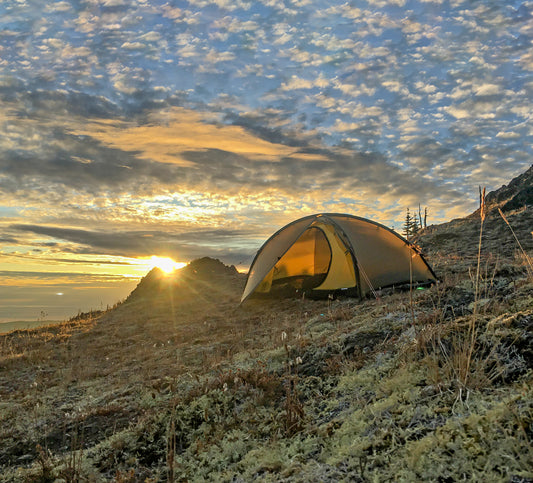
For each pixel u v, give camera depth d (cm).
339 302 1368
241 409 548
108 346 1436
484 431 297
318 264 1641
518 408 312
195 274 2738
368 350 634
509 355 415
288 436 438
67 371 1122
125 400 739
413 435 331
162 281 2609
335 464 329
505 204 3325
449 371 416
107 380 978
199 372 813
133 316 1972
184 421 552
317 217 1586
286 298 1634
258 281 1609
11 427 721
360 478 300
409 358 488
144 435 543
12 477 516
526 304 575
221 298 2081
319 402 507
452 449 291
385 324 727
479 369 394
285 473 340
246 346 1009
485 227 2784
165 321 1725
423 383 427
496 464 265
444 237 2739
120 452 518
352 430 379
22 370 1218
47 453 593
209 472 421
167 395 695
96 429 643
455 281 958
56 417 741
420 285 1345
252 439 462
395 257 1426
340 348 667
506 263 1266
